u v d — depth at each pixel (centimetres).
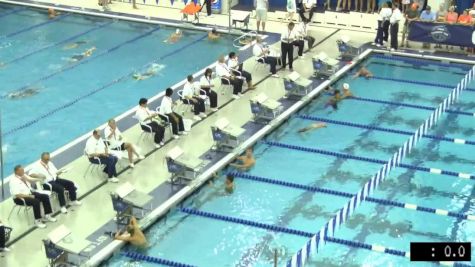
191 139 1847
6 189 1588
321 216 1550
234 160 1767
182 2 2894
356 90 2212
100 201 1553
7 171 1675
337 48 2519
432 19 2531
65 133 1873
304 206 1590
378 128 1964
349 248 1430
